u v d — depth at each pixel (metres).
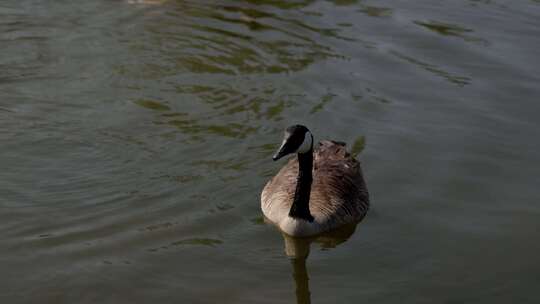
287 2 19.89
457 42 17.61
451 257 10.36
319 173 11.97
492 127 13.89
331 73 15.86
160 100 14.75
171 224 10.88
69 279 9.59
